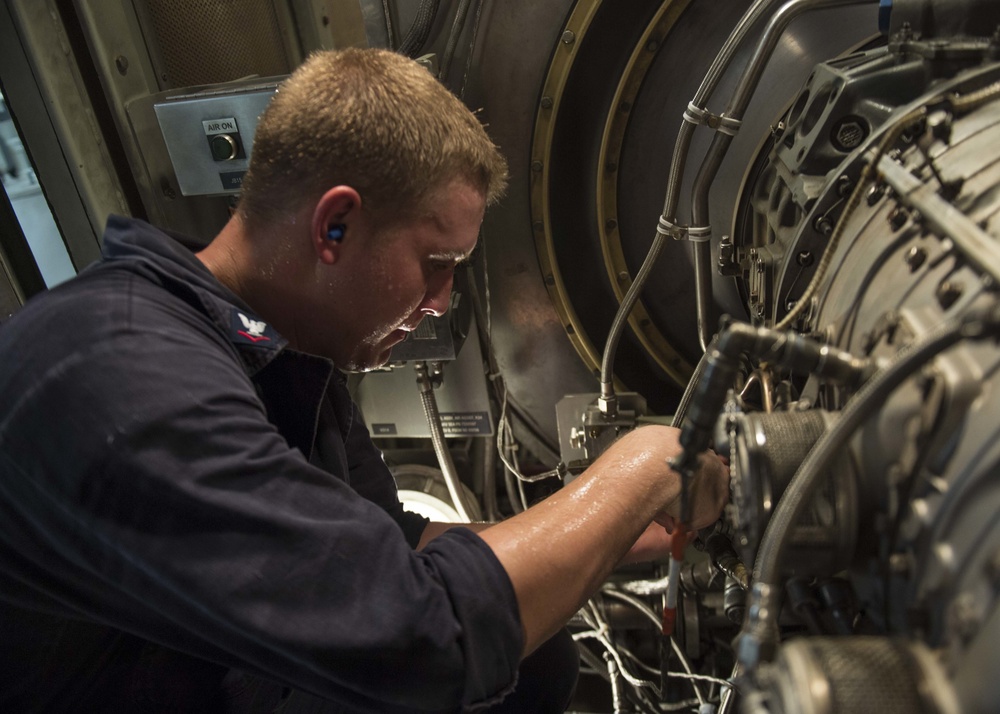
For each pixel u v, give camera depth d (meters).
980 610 0.46
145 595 0.75
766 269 1.19
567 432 1.65
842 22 1.42
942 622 0.50
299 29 1.81
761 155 1.47
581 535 0.84
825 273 0.84
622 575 1.65
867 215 0.86
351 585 0.72
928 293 0.65
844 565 0.66
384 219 0.86
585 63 1.53
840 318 0.79
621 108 1.57
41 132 1.37
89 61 1.39
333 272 0.90
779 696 0.52
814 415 0.70
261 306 0.95
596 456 1.55
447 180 0.88
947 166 0.73
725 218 1.57
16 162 1.40
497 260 1.68
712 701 1.45
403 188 0.84
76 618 0.87
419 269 0.93
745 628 0.70
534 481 1.87
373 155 0.82
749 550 0.69
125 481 0.70
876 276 0.76
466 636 0.75
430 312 1.03
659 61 1.53
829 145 1.07
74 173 1.40
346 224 0.85
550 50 1.48
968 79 0.79
